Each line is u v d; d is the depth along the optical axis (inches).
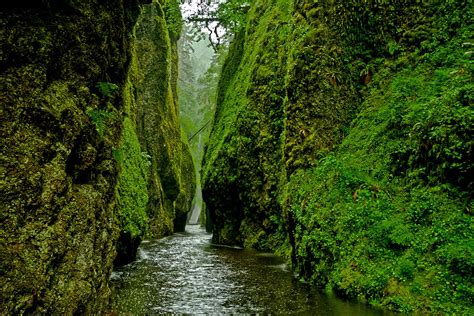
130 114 818.8
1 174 172.7
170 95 1382.9
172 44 1534.2
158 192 1087.6
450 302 247.6
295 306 296.7
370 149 419.8
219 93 1160.8
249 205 766.5
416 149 353.1
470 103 319.6
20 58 198.1
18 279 163.0
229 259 577.6
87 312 216.4
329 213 385.4
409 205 330.0
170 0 949.2
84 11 250.8
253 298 325.4
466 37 431.2
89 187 239.6
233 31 830.5
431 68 437.1
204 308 295.9
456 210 296.4
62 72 230.2
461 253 262.7
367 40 514.9
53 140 204.5
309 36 539.5
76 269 206.2
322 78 518.0
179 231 1481.3
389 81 474.9
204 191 910.4
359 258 326.6
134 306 301.0
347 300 306.8
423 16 483.8
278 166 706.2
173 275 437.1
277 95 741.3
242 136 786.8
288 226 490.6
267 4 985.5
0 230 165.8
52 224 193.5
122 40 315.0
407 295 269.1
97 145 263.0
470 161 297.1
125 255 512.7
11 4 205.3
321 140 492.7
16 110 187.9
